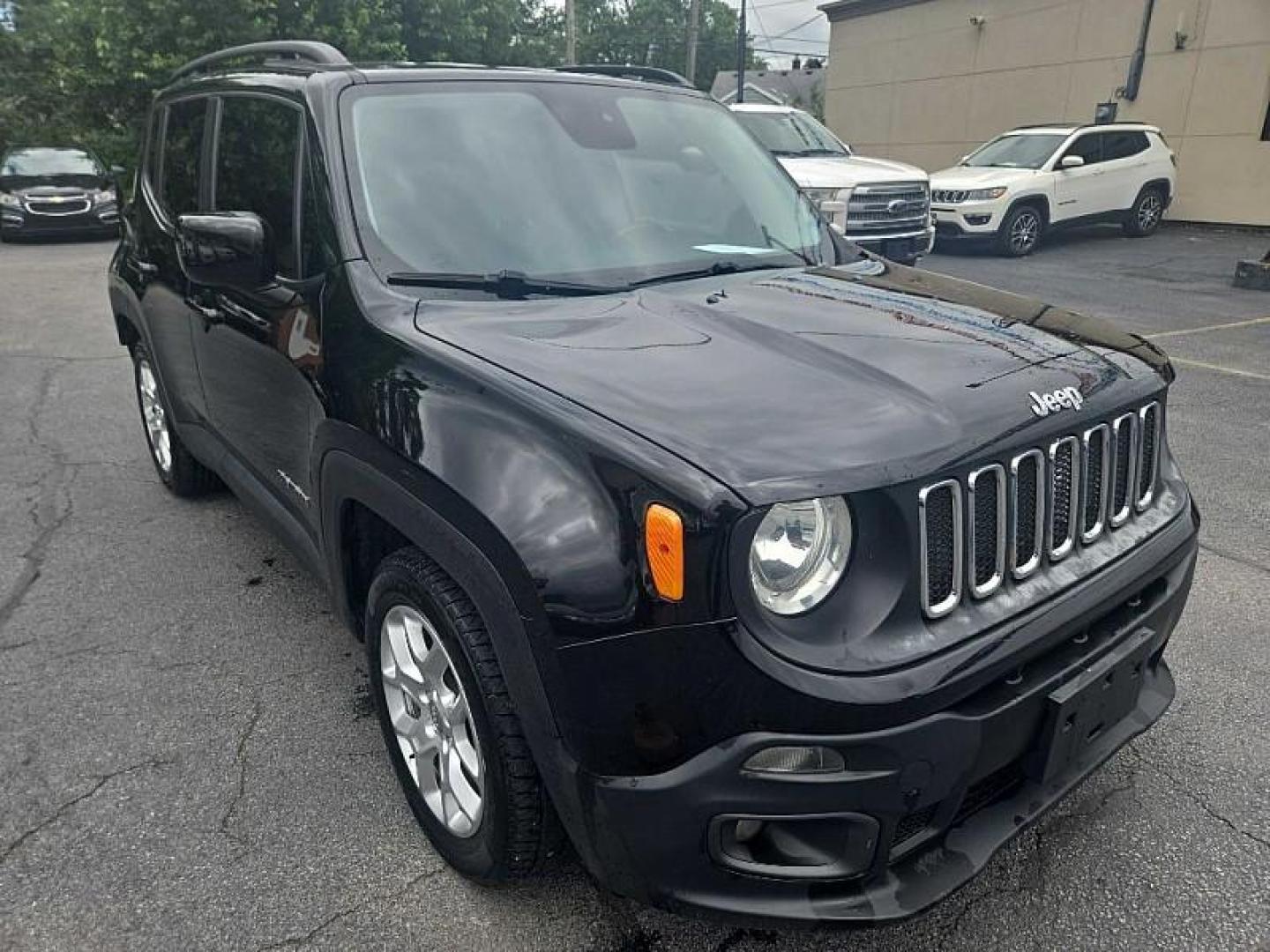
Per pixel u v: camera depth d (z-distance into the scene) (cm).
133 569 399
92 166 1662
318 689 316
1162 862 241
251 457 331
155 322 404
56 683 318
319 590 382
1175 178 1588
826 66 2356
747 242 307
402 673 239
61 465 524
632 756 177
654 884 183
